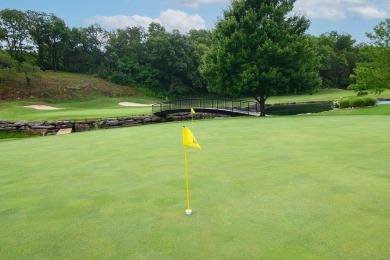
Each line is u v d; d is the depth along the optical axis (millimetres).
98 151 9844
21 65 52250
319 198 4531
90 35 77562
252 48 23609
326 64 75375
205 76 26297
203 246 3361
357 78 23781
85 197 5316
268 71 23219
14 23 65312
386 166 6027
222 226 3816
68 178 6664
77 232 3949
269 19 22812
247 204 4477
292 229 3617
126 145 10672
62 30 71062
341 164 6316
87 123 26219
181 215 4246
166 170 6770
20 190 6004
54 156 9539
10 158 9719
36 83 54406
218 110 27188
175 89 72625
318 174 5715
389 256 2975
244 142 9594
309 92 24391
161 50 70375
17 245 3707
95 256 3330
